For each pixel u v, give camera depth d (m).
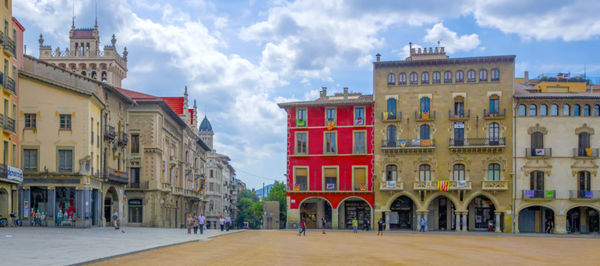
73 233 44.31
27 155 54.09
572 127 73.44
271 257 29.44
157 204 73.00
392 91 77.56
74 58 94.06
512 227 72.81
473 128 75.31
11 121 51.12
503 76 75.31
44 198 53.94
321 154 78.38
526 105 74.69
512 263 29.17
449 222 76.12
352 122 78.19
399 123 76.94
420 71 77.25
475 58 75.56
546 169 73.19
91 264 23.22
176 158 88.06
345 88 81.25
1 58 48.97
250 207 170.50
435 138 75.94
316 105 78.94
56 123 54.34
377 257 31.16
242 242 42.72
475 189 74.12
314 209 80.31
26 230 45.72
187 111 98.19
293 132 79.50
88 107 54.69
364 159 77.31
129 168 72.38
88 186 54.62
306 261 27.78
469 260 30.44
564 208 72.38
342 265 26.31
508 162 73.88
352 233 67.12
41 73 57.78
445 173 75.19
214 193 142.75
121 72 98.19
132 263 24.30
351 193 77.00
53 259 23.39
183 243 38.03
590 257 34.03
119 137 67.31
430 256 32.59
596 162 72.81
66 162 54.19
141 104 72.94
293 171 78.94
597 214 73.38
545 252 37.78
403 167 76.12
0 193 50.12
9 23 50.66
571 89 83.38
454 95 76.12
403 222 77.44
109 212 66.38
